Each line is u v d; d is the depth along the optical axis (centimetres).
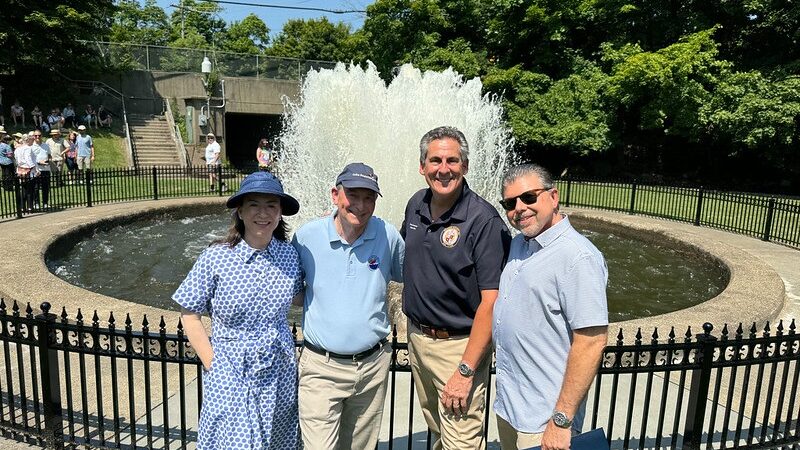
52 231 947
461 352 276
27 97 2538
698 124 2231
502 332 253
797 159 2348
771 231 1229
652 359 330
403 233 299
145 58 2730
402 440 365
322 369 265
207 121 2402
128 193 1515
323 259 262
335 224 264
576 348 226
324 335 262
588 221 1395
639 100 2400
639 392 434
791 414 362
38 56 2452
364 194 247
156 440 352
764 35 2464
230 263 241
